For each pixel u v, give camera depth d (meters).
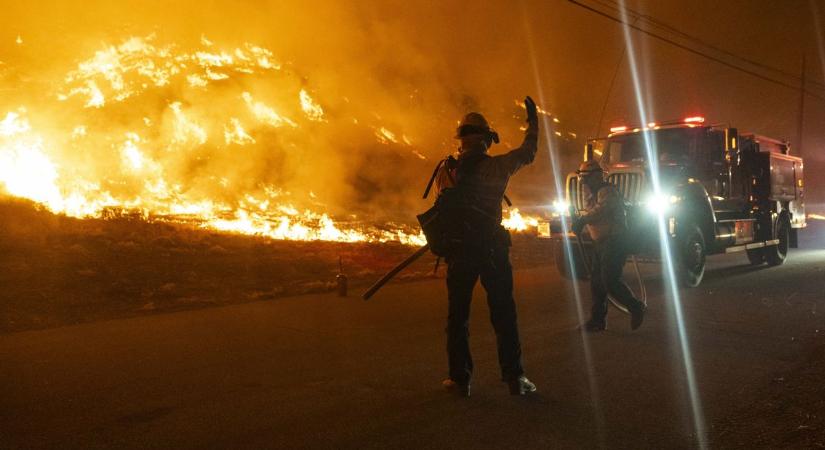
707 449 4.23
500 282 5.34
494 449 4.25
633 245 8.65
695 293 11.20
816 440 4.38
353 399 5.32
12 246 14.32
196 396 5.43
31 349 7.20
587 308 9.73
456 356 5.33
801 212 17.14
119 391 5.60
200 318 9.00
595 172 8.02
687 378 5.89
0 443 4.44
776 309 9.41
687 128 13.93
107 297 10.59
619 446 4.29
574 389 5.56
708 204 12.72
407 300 10.55
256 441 4.43
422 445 4.32
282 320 8.83
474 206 5.26
